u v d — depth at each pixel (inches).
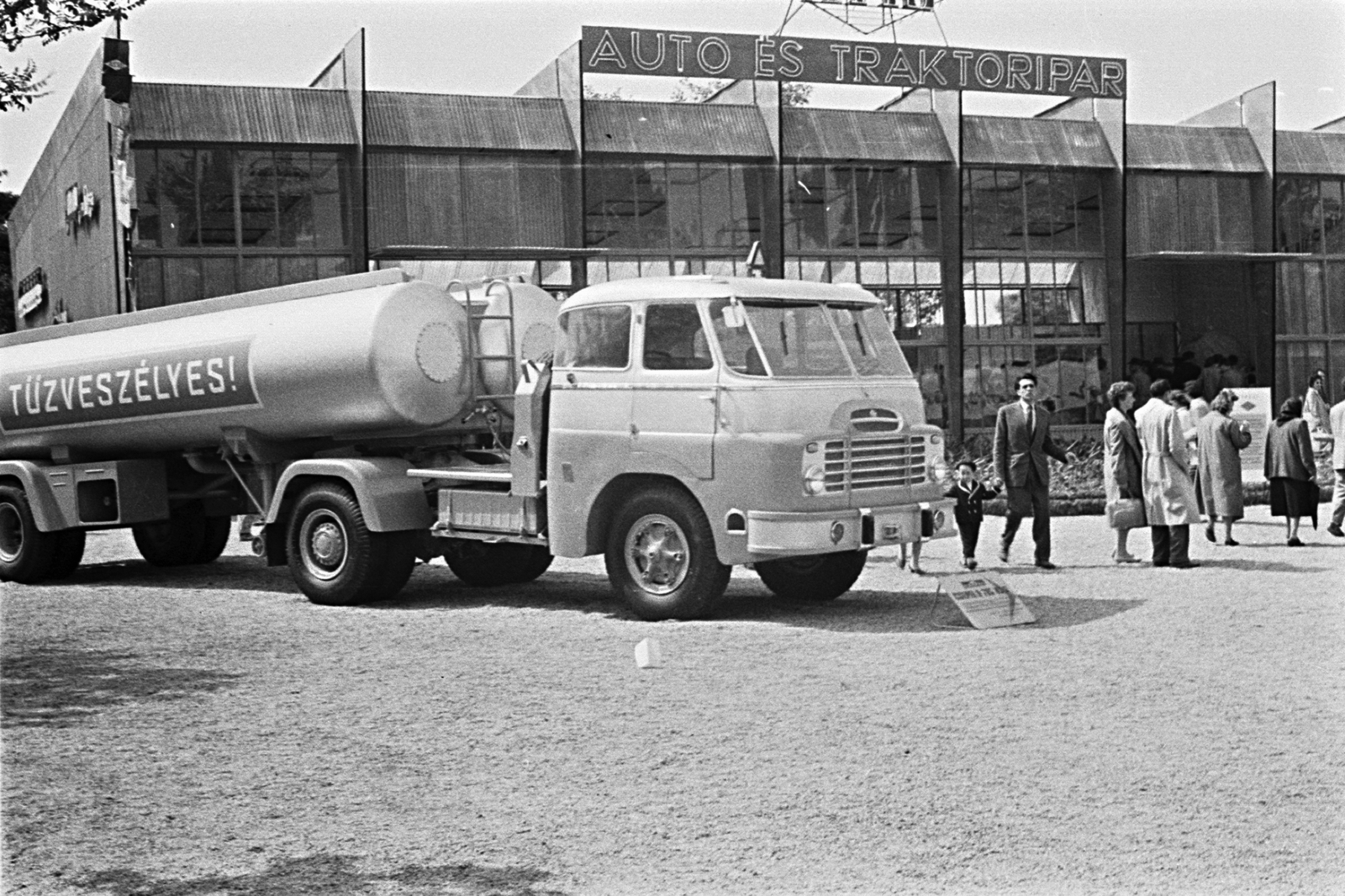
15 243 1760.6
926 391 1488.7
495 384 599.5
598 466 521.3
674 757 321.7
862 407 511.2
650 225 1391.5
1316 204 1697.8
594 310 528.7
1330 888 234.8
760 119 1427.2
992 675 406.3
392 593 580.7
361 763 321.7
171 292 1246.3
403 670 430.0
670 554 511.8
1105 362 1567.4
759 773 307.0
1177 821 270.7
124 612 567.8
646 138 1379.2
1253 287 1609.3
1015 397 1540.4
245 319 618.2
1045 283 1562.5
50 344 706.2
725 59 1286.9
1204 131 1619.1
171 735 351.3
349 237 1291.8
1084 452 1065.5
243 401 608.7
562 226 1341.0
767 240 1427.2
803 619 514.6
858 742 331.6
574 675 416.8
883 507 512.1
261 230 1268.5
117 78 1050.1
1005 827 268.1
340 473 569.3
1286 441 748.0
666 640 470.9
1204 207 1631.4
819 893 235.5
